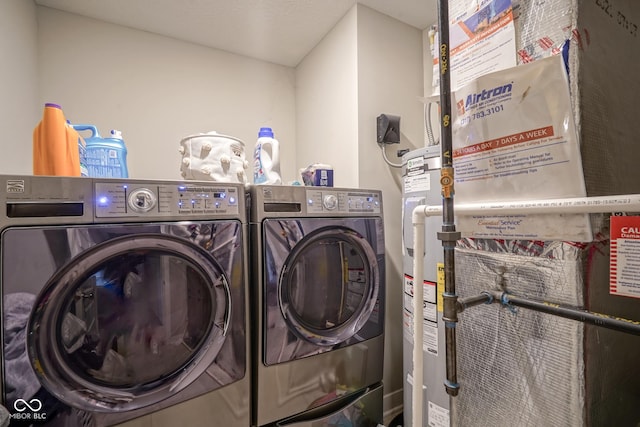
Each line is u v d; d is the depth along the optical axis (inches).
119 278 33.5
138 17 64.7
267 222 41.6
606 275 27.9
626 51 32.0
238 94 80.4
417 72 71.6
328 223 47.0
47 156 35.2
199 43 75.3
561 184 24.9
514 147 27.3
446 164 25.9
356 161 63.2
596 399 27.1
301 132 84.8
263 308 40.9
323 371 46.3
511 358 30.1
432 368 44.9
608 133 29.0
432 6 64.2
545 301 26.8
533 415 28.4
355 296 52.2
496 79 27.8
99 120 64.0
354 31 63.2
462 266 34.2
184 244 35.7
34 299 27.9
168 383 34.9
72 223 29.9
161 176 70.3
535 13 28.1
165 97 71.1
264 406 41.0
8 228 27.1
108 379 32.7
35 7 57.0
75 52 61.8
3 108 44.0
